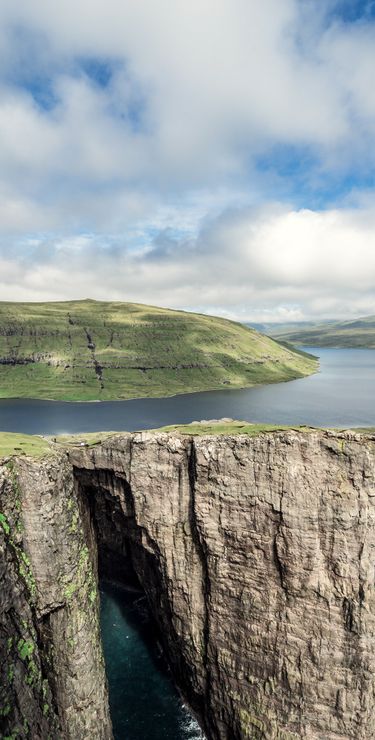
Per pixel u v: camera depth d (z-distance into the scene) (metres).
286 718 53.47
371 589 50.41
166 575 60.88
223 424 65.50
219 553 56.41
